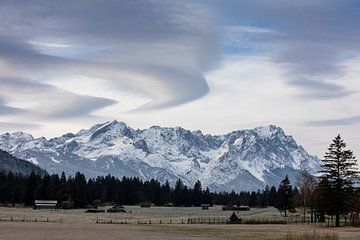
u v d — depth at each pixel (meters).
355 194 133.38
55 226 104.38
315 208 144.75
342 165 130.00
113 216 176.00
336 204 128.75
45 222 122.12
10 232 85.31
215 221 147.88
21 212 188.75
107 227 104.88
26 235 79.44
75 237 76.88
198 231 95.00
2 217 144.75
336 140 131.50
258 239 75.88
